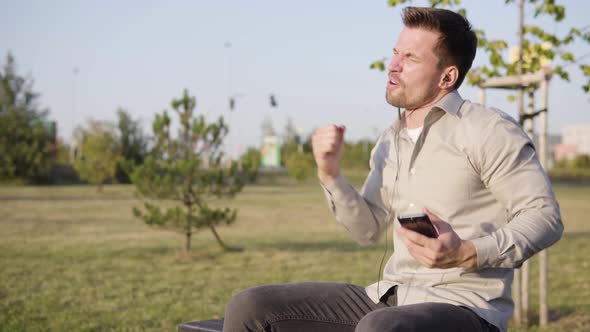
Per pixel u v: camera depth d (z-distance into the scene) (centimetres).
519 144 175
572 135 11256
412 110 200
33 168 3556
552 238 167
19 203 2002
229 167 897
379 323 155
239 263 816
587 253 928
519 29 458
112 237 1117
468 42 192
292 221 1509
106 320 468
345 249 976
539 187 172
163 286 634
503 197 176
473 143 180
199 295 586
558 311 521
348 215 202
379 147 216
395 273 198
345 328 192
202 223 878
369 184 214
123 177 3791
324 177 199
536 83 457
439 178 185
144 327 448
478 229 180
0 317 470
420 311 161
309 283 203
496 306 180
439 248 154
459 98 193
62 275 691
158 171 870
